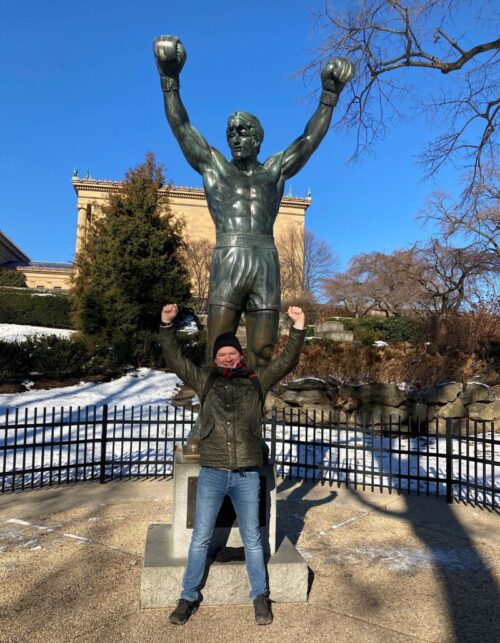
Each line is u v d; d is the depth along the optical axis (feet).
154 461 21.89
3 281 154.10
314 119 14.23
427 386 35.40
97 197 159.84
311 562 13.28
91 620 10.05
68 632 9.62
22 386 42.52
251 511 10.12
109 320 63.77
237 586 10.74
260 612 10.02
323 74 13.98
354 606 10.93
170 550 11.60
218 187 13.60
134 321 67.77
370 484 21.26
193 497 11.33
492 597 11.52
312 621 10.23
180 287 74.90
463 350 49.34
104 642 9.29
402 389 33.73
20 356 45.96
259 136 13.51
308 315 110.22
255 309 13.47
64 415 34.40
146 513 16.92
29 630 9.65
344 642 9.52
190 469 11.38
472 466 24.76
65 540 14.35
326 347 48.47
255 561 10.19
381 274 108.78
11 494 19.06
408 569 12.95
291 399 33.86
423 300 84.89
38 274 174.60
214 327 13.33
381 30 40.04
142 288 70.95
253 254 13.32
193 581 10.11
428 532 15.80
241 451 9.88
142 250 73.41
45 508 17.37
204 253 147.64
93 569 12.41
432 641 9.66
